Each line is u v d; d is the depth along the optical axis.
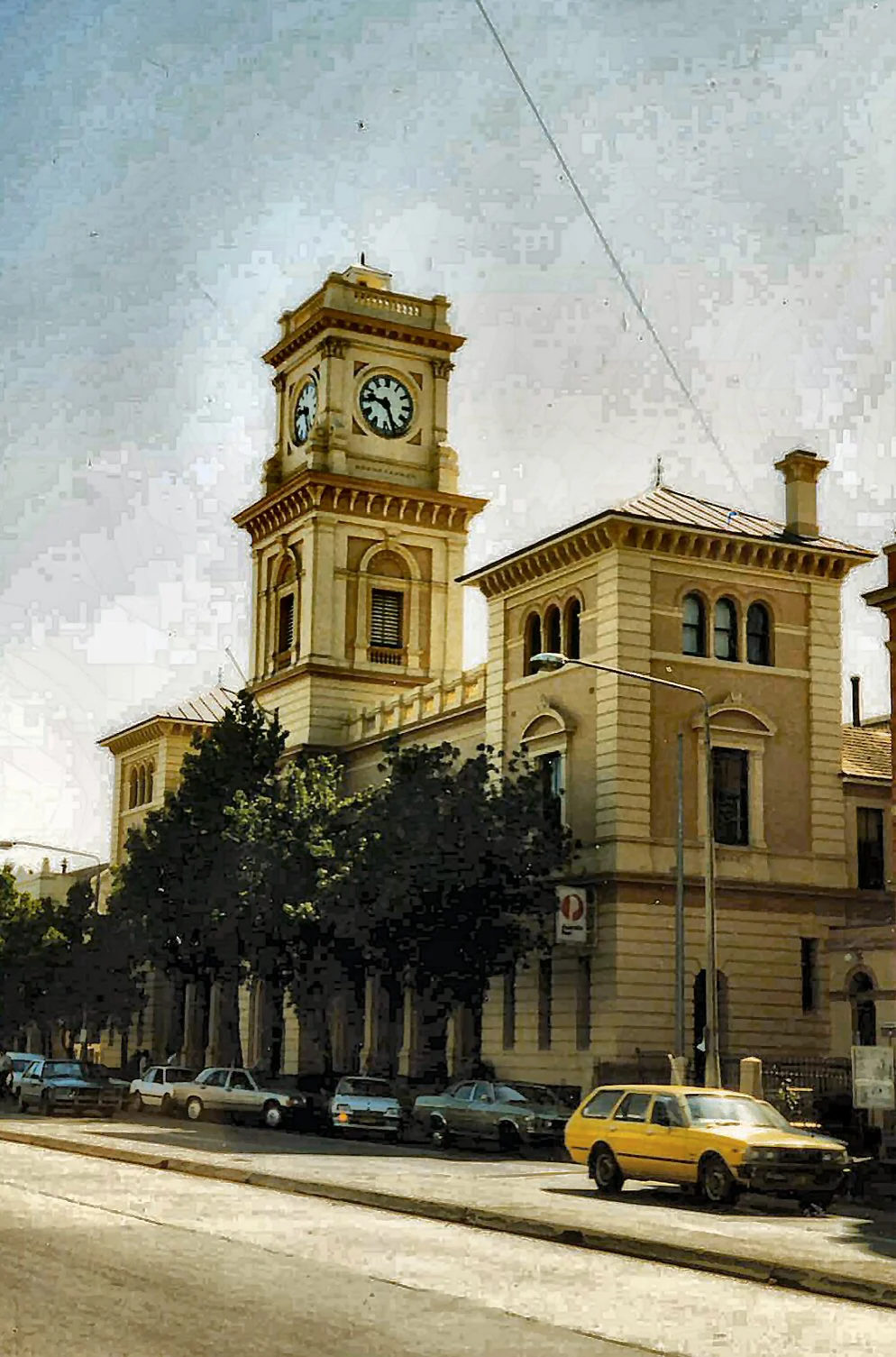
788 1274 16.53
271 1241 18.27
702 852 50.53
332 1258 16.97
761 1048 50.31
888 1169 28.55
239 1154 34.47
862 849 54.31
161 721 86.62
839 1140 35.16
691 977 49.66
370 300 74.88
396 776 50.12
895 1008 45.50
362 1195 23.28
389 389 74.62
